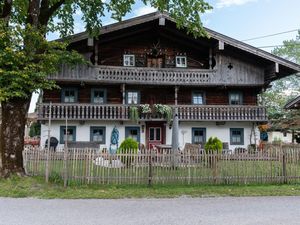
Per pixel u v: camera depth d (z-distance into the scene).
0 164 11.30
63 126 23.06
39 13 12.38
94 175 11.05
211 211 7.73
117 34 23.20
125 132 23.83
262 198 9.43
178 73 23.73
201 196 9.63
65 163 10.73
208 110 23.94
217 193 10.04
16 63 10.45
